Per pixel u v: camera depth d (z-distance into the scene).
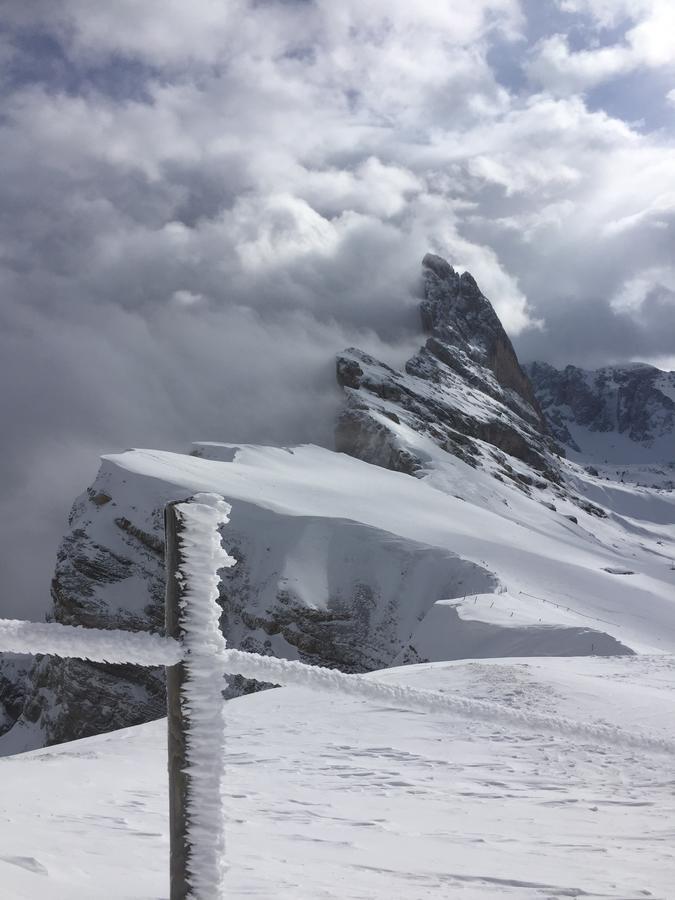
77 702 83.25
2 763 12.41
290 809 8.55
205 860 2.66
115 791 9.02
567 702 17.80
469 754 13.30
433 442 176.88
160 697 81.88
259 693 19.42
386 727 15.52
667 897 5.27
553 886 5.43
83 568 89.62
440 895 4.89
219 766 2.69
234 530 85.31
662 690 20.39
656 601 80.81
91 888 3.69
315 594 77.00
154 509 91.19
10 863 3.95
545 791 10.62
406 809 9.00
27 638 2.30
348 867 5.61
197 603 2.68
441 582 75.56
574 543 136.12
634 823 8.66
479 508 129.62
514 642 46.94
